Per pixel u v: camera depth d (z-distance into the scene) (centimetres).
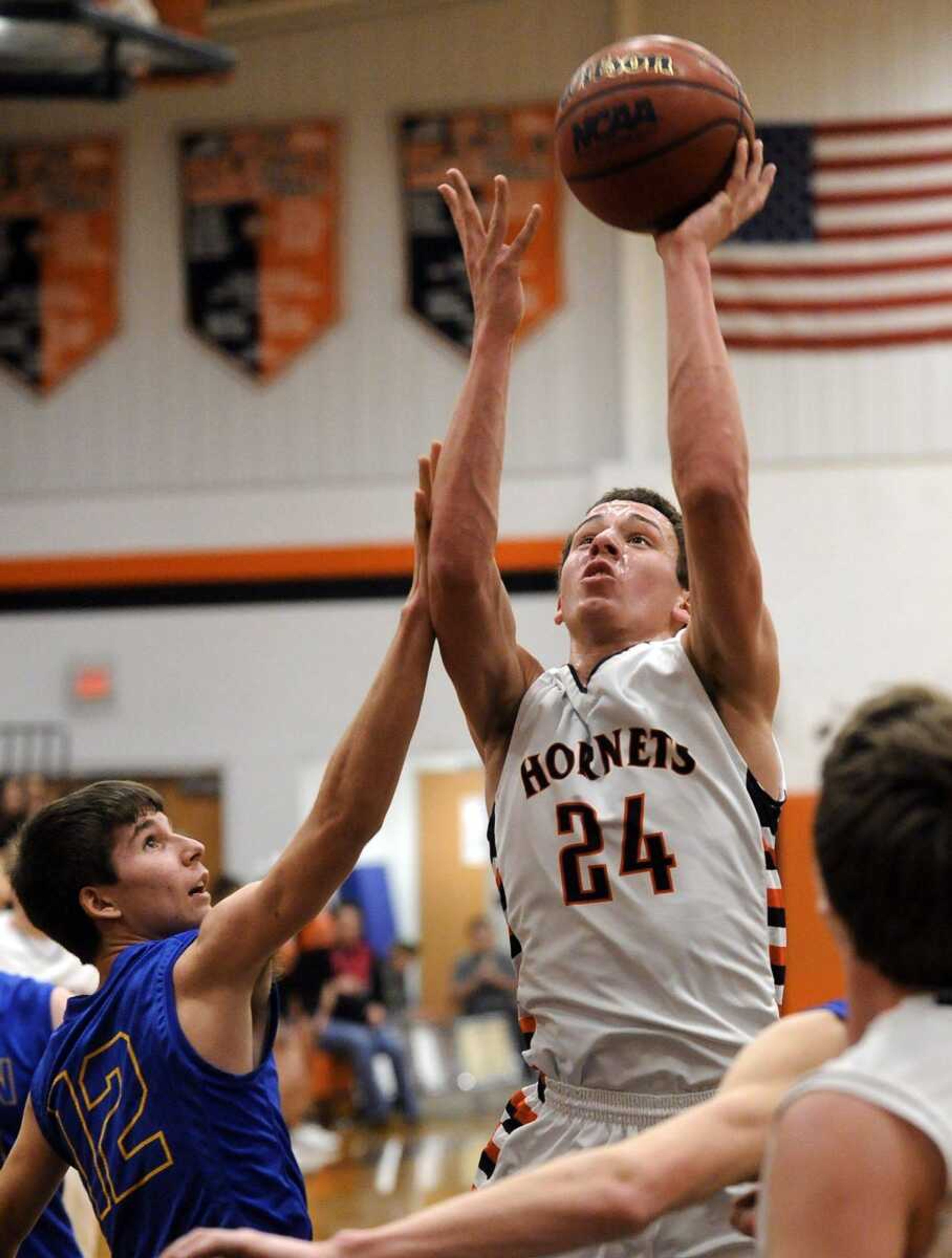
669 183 313
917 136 1241
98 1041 294
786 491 1238
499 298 321
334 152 1348
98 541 1359
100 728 1342
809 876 1167
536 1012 304
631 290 1287
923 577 1220
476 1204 188
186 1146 279
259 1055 294
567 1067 294
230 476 1349
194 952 285
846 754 173
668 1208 187
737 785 297
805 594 1230
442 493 310
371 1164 1027
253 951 280
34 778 1130
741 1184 212
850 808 168
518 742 315
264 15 1359
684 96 312
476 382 318
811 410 1242
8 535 1367
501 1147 308
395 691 298
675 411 292
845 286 1243
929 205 1237
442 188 334
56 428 1373
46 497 1367
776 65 1257
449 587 304
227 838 1320
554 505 1291
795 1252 158
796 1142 162
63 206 1384
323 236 1348
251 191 1360
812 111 1252
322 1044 1211
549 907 301
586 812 299
